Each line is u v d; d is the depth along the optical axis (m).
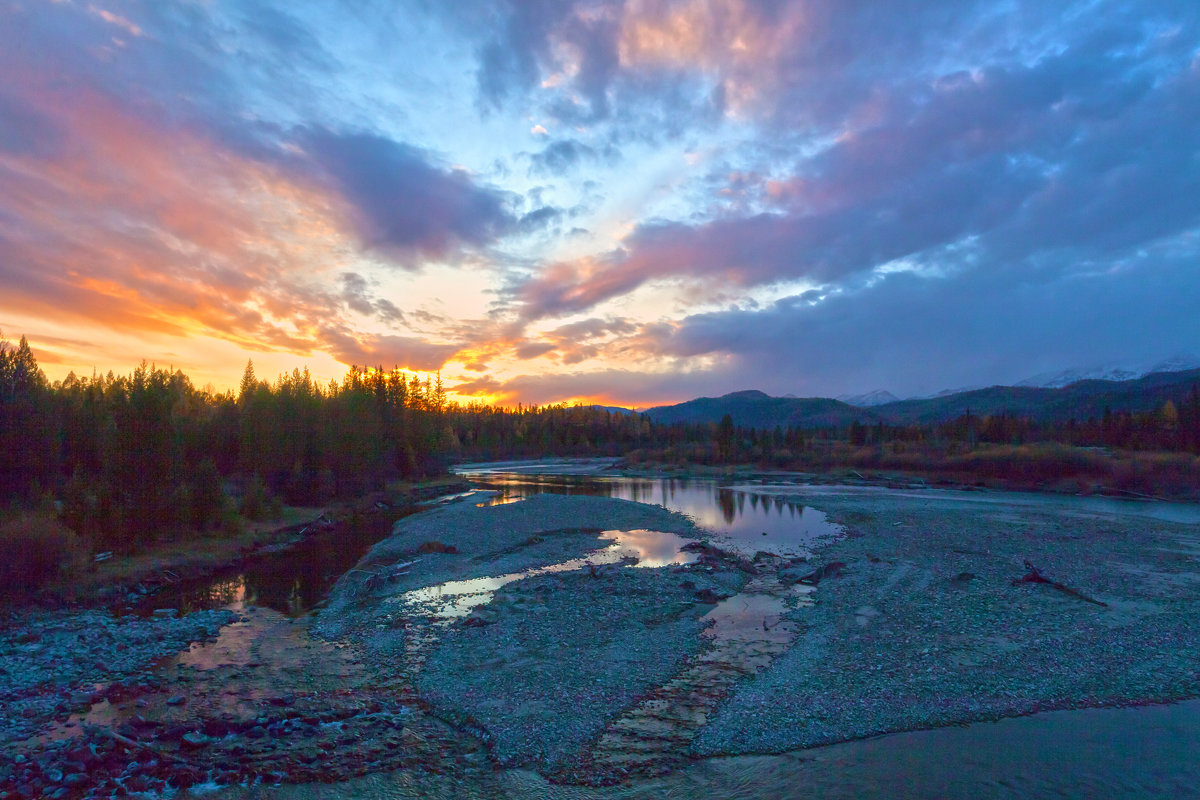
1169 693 14.56
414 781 11.77
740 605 23.30
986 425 129.88
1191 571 26.88
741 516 48.56
